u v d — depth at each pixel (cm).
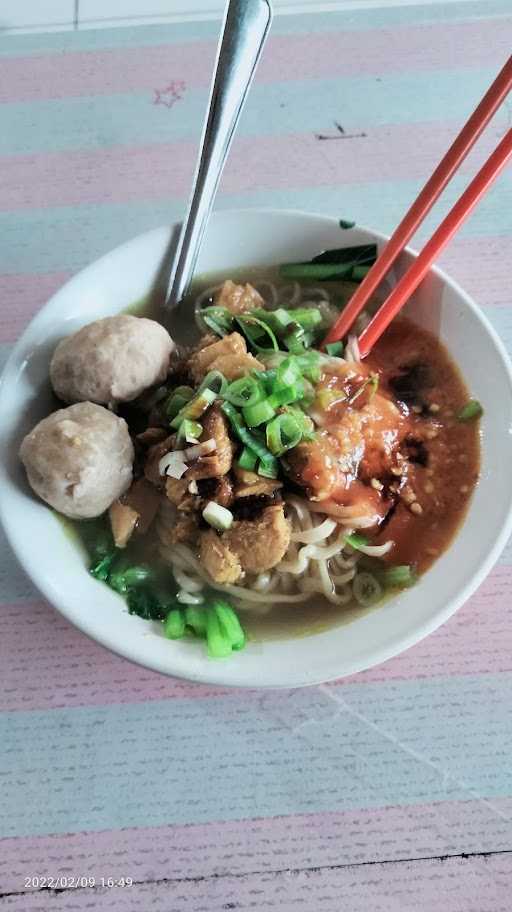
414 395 33
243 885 26
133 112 43
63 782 28
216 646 28
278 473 31
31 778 28
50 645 30
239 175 40
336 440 31
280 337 34
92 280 33
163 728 29
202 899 26
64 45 45
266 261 36
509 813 27
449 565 29
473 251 38
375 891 26
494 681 29
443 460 32
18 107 43
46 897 26
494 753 28
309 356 33
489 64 44
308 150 41
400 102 42
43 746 29
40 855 27
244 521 31
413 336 34
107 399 32
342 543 32
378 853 27
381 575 30
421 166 40
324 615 30
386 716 29
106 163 41
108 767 28
